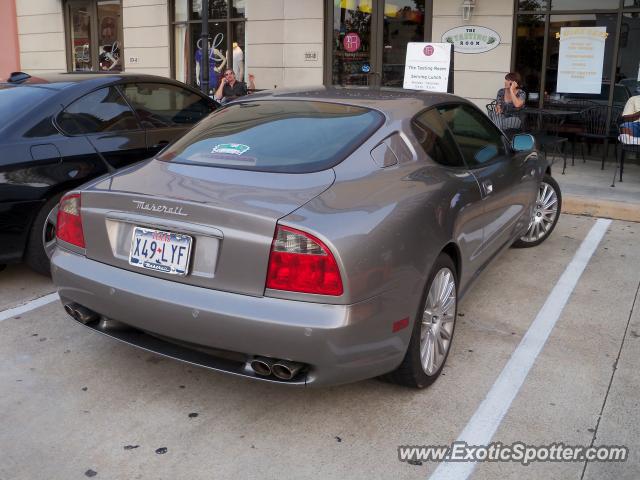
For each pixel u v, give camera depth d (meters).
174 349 3.00
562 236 6.11
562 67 9.58
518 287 4.77
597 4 9.19
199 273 2.79
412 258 2.93
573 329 4.07
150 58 13.52
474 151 4.13
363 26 11.09
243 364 2.85
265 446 2.86
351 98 3.76
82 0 14.50
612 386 3.37
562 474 2.69
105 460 2.76
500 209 4.25
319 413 3.12
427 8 10.38
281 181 2.97
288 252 2.62
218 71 12.74
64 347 3.77
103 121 5.06
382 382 3.40
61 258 3.22
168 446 2.86
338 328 2.59
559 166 9.01
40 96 4.83
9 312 4.27
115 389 3.32
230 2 12.33
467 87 10.27
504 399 3.24
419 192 3.18
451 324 3.48
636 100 7.91
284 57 11.84
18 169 4.40
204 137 3.57
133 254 2.96
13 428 2.97
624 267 5.23
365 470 2.71
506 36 9.84
